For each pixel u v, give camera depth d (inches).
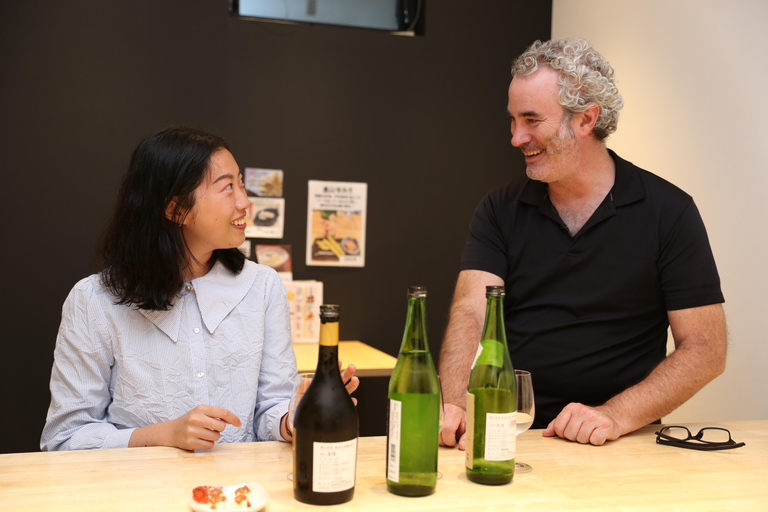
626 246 70.5
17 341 137.3
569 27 157.2
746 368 104.3
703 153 114.0
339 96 153.3
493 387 44.4
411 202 156.8
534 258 74.5
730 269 108.3
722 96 109.4
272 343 68.7
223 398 64.8
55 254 139.2
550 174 69.6
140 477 44.3
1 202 136.5
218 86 147.1
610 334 72.1
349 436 39.8
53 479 43.5
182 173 60.2
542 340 73.9
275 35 150.1
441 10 158.1
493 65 161.0
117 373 62.7
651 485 45.4
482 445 44.3
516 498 41.9
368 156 154.6
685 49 118.0
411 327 42.4
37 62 138.3
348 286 153.8
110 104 141.7
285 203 150.7
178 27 145.1
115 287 61.7
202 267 66.7
